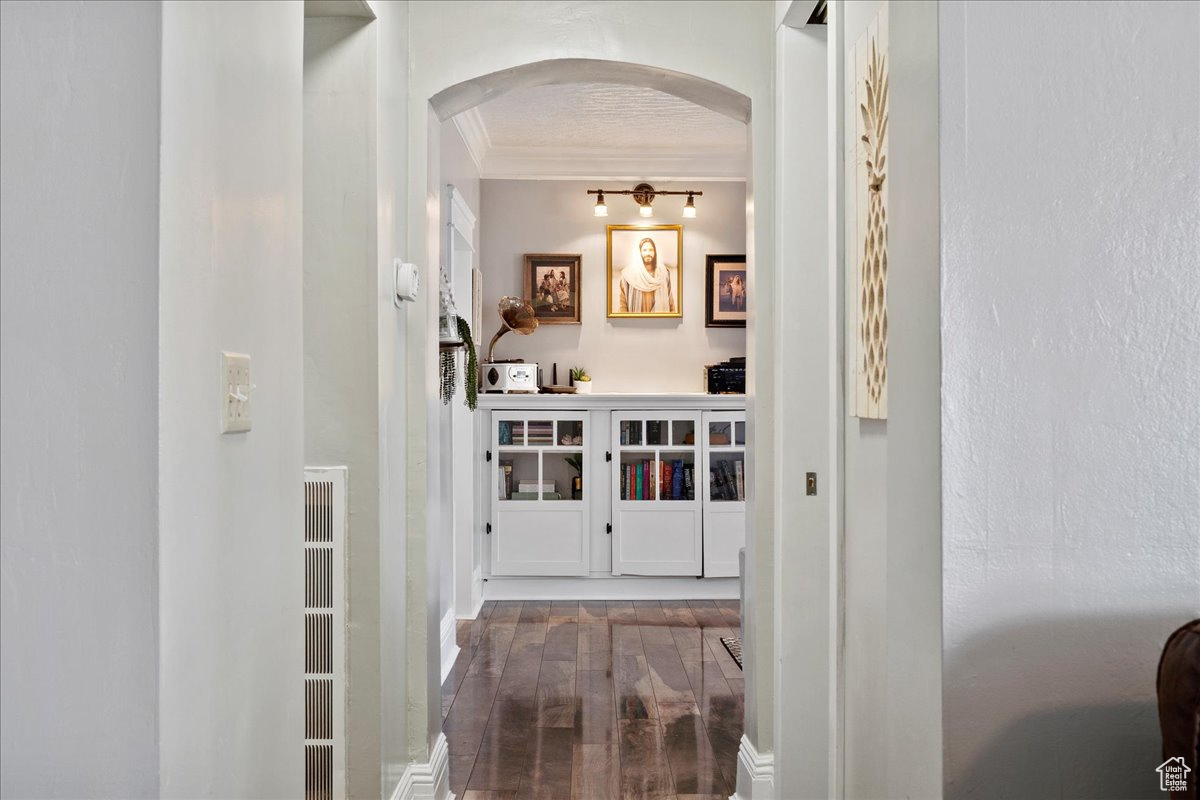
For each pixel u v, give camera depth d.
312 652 2.61
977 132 1.35
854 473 2.05
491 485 6.18
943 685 1.34
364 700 2.65
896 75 1.52
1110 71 1.36
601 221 6.83
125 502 1.29
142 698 1.29
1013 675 1.34
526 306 6.45
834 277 2.17
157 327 1.28
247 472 1.59
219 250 1.48
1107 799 1.34
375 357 2.63
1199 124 1.37
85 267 1.29
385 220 2.73
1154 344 1.35
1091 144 1.36
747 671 3.19
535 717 3.90
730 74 3.08
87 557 1.29
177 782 1.34
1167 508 1.35
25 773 1.29
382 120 2.69
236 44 1.55
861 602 1.98
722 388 6.43
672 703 4.08
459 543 5.68
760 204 3.06
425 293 3.05
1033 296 1.35
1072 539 1.35
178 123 1.34
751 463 3.16
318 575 2.61
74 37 1.29
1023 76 1.36
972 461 1.34
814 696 2.78
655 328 6.83
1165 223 1.36
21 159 1.29
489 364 6.39
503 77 3.15
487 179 6.70
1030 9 1.36
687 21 3.08
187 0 1.36
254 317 1.62
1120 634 1.35
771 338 3.04
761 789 2.96
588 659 4.79
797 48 2.86
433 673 3.12
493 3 3.08
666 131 5.99
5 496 1.29
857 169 2.03
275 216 1.72
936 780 1.35
